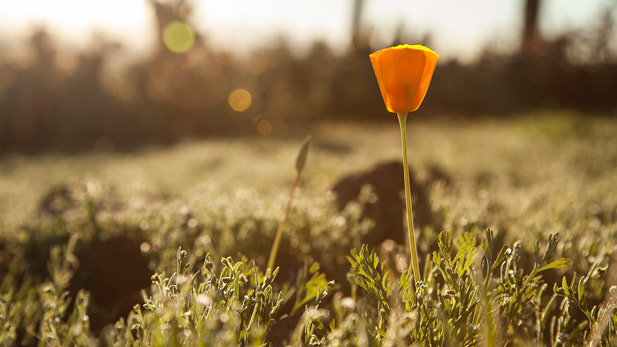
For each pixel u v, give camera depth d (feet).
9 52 53.47
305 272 4.93
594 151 24.26
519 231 7.60
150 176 24.90
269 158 32.37
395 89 3.58
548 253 3.84
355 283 4.82
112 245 7.44
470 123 55.31
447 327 3.45
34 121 53.16
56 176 26.99
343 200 10.55
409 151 28.14
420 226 8.50
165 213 8.25
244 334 3.41
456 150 30.42
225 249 7.18
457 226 7.23
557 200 9.62
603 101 70.08
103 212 9.87
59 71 54.19
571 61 72.08
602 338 3.59
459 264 3.80
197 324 3.22
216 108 57.31
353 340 3.10
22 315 6.00
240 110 57.98
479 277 3.62
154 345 3.05
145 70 55.88
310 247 7.64
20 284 8.05
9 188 21.95
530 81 71.82
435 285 4.33
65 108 53.78
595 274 3.70
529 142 31.94
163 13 53.62
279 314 5.30
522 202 10.61
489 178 20.13
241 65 61.21
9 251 9.48
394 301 3.87
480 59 73.31
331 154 33.60
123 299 6.92
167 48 55.06
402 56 3.49
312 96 64.64
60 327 4.60
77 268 7.24
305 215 8.39
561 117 40.63
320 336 3.95
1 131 51.70
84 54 54.39
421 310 3.65
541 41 72.43
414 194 10.67
